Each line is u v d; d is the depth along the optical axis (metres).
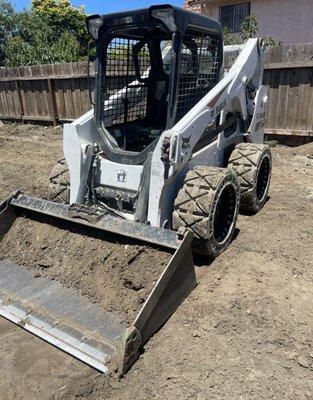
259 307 3.22
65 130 3.87
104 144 3.83
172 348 2.80
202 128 3.79
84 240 3.49
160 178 3.46
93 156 3.83
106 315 3.00
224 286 3.50
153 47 4.12
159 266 3.08
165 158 3.37
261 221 4.83
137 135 4.13
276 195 5.68
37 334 2.87
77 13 21.22
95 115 3.88
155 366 2.65
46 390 2.49
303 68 7.77
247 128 5.26
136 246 3.22
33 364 2.69
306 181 6.25
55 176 4.32
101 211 3.45
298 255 4.02
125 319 2.95
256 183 4.78
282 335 2.93
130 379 2.56
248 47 4.90
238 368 2.64
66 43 16.45
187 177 3.64
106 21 3.64
